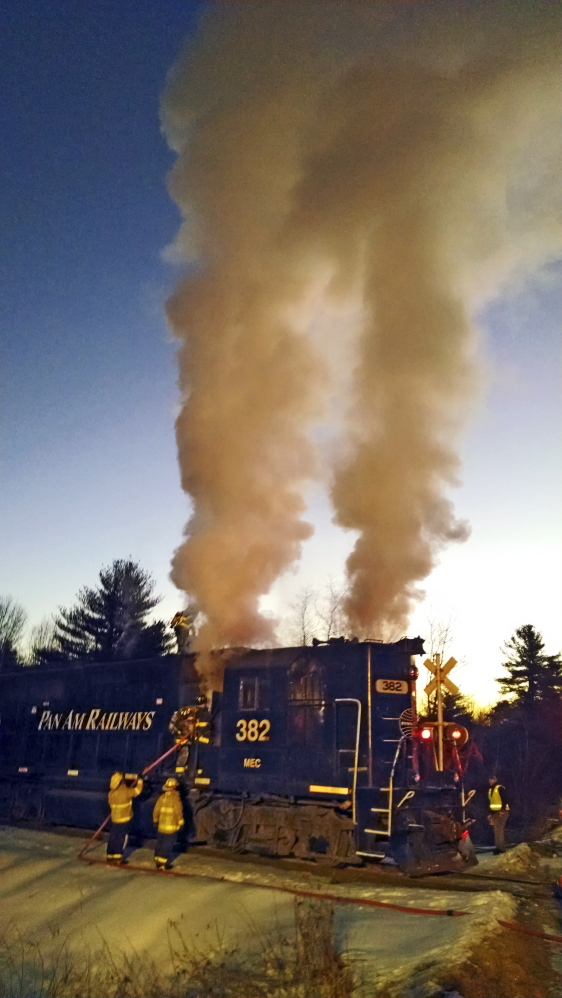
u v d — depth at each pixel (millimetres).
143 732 16469
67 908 10672
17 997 7449
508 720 36719
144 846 14859
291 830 12781
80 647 41125
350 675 13133
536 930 8320
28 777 18953
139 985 7305
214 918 9352
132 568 43125
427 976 6461
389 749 12523
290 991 6707
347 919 8883
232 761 14156
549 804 23922
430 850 11805
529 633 41531
